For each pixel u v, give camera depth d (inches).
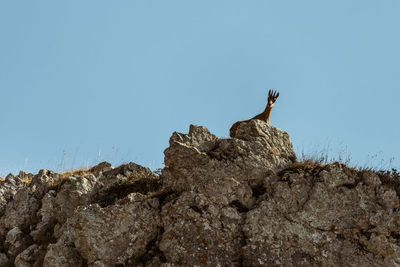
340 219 1863.9
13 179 2878.9
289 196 1910.7
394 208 1875.0
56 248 1977.1
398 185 1956.2
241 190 1942.7
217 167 2012.8
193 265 1795.0
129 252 1900.8
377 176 1953.7
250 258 1786.4
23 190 2657.5
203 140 2282.2
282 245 1813.5
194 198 1910.7
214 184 1937.7
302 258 1793.8
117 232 1931.6
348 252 1801.2
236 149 2043.6
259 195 1956.2
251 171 1995.6
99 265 1868.8
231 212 1891.0
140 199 2020.2
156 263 1836.9
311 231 1841.8
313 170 1985.7
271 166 2033.7
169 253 1831.9
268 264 1774.1
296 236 1830.7
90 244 1905.8
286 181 1946.4
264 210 1881.2
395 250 1775.3
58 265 1937.7
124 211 1961.1
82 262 1953.7
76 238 1961.1
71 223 2081.7
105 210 1969.7
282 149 2123.5
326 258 1797.5
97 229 1929.1
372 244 1798.7
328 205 1887.3
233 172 1994.3
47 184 2655.0
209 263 1797.5
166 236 1860.2
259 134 2108.8
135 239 1921.8
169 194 2053.4
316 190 1905.8
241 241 1840.6
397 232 1822.1
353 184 1939.0
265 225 1849.2
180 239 1846.7
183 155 2042.3
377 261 1781.5
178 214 1891.0
